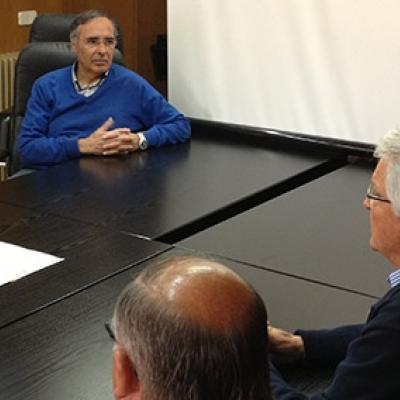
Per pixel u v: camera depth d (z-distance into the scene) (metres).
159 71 4.95
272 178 2.98
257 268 2.14
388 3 3.20
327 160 3.29
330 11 3.33
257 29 3.51
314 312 1.88
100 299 1.93
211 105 3.71
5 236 2.34
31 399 1.53
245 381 0.85
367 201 1.55
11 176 3.41
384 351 1.32
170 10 3.69
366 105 3.35
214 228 2.45
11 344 1.73
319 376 1.66
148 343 0.85
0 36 4.61
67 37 3.77
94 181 2.90
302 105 3.49
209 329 0.85
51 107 3.44
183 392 0.84
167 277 0.89
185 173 3.01
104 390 1.56
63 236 2.35
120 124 3.41
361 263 2.18
